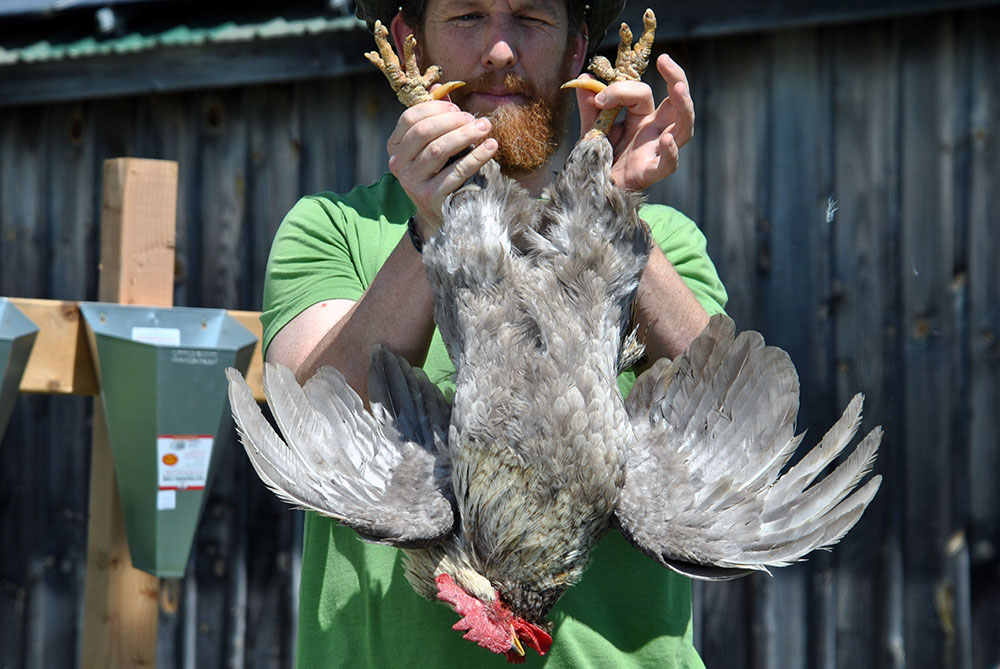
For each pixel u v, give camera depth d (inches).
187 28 241.8
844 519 91.8
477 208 98.7
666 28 222.7
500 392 93.4
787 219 225.6
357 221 124.3
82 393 159.9
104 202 166.4
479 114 113.2
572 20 120.6
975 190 216.5
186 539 157.9
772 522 96.2
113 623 165.2
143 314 159.2
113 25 238.8
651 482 98.6
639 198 102.0
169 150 259.0
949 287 217.6
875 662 221.5
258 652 254.2
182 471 156.6
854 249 222.4
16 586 269.9
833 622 224.5
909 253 219.6
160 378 153.5
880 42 220.7
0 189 270.7
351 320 107.4
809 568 226.4
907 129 219.6
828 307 223.6
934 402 218.4
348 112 248.1
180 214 258.1
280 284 121.6
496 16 112.0
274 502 254.4
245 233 254.5
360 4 131.5
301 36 235.9
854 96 221.9
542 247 99.8
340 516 93.4
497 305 96.4
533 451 92.5
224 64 243.8
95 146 264.4
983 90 215.8
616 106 101.7
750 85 227.1
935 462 218.2
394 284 105.4
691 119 101.4
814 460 97.7
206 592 257.9
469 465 94.4
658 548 93.8
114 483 164.9
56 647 267.1
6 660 269.7
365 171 247.0
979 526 216.4
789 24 218.1
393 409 104.0
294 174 251.6
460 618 106.8
